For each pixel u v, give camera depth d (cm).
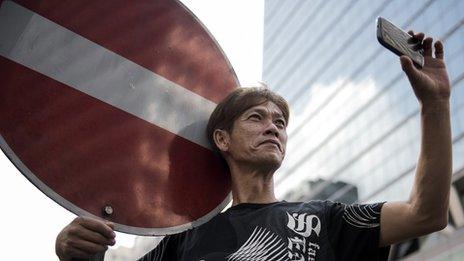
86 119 232
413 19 4509
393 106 4303
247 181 290
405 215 242
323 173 4878
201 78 289
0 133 211
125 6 260
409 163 3959
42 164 216
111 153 236
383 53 4559
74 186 221
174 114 271
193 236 271
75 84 233
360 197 4366
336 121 4947
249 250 250
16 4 229
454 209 3650
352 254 246
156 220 246
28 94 221
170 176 260
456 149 3819
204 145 285
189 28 287
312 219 255
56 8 237
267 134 294
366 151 4472
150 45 267
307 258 243
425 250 3725
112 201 229
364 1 5000
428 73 244
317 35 5547
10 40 223
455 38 4081
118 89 247
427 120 241
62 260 210
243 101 299
